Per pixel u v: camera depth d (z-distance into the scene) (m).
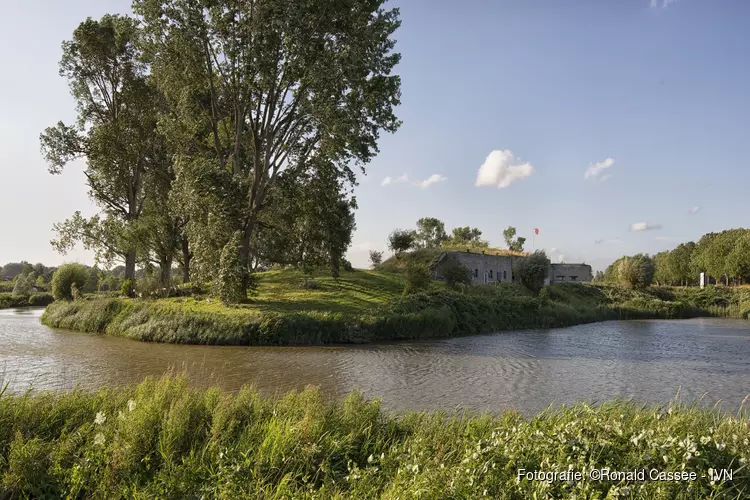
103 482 5.98
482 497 5.30
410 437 7.67
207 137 35.06
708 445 6.07
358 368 18.30
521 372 17.94
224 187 29.20
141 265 45.44
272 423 7.33
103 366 17.89
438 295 35.72
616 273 72.00
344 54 30.23
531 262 54.47
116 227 40.28
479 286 47.56
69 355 20.58
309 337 25.95
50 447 6.65
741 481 5.73
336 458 6.98
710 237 104.56
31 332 30.00
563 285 61.81
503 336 31.61
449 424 8.32
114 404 8.29
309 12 28.56
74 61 41.00
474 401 13.24
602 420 6.93
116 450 6.34
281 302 32.66
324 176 33.69
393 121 34.00
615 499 5.02
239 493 5.79
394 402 12.96
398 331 29.14
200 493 5.95
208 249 29.86
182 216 35.72
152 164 42.66
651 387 15.64
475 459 5.97
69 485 6.09
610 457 6.02
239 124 32.19
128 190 43.62
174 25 29.47
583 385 15.73
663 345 27.39
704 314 57.16
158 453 6.66
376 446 7.41
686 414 7.86
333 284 41.44
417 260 55.00
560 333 34.00
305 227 36.44
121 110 42.16
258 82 29.59
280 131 34.44
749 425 7.36
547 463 5.72
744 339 30.84
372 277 46.69
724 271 79.19
